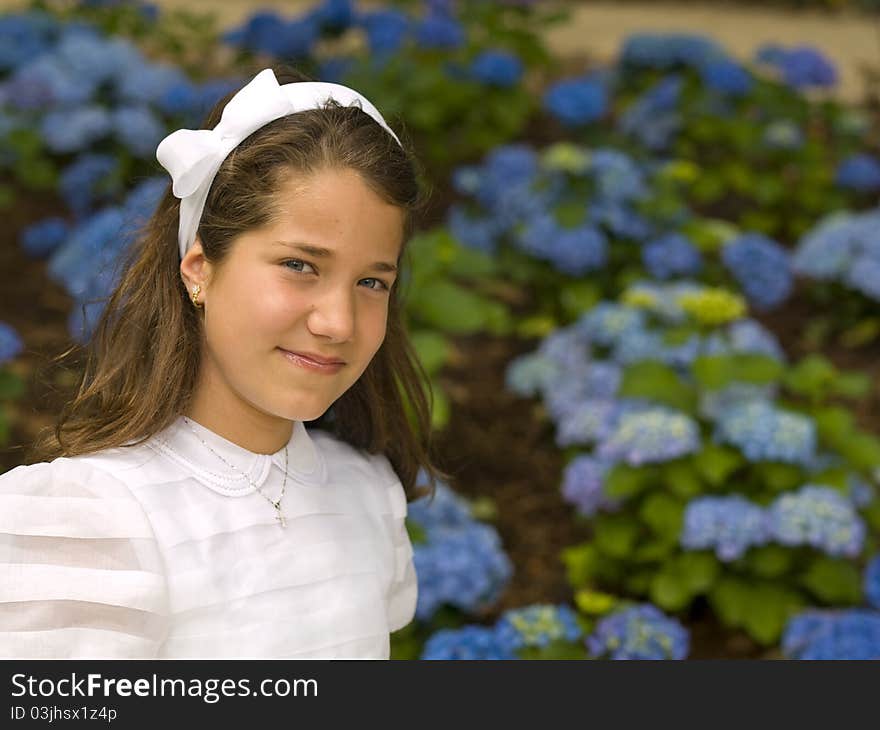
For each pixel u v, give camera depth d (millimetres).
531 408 6844
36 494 2129
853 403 7020
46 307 7258
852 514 4809
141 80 7961
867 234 7512
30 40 8836
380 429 2705
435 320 5785
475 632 3828
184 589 2145
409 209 2289
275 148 2162
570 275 7469
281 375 2178
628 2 15781
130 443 2248
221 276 2197
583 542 5852
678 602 4961
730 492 5195
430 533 4668
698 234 7625
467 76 9047
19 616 2061
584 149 9234
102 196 7738
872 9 15477
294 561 2299
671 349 5945
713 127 8891
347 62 8953
